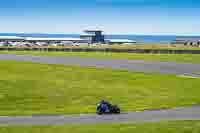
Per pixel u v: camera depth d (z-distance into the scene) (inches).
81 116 1453.0
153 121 1315.2
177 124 1258.6
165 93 2016.5
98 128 1198.3
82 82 2283.5
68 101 1829.5
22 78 2343.8
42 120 1358.3
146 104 1744.6
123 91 2062.0
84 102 1815.9
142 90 2091.5
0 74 2458.2
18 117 1435.8
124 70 2714.1
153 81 2335.1
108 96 1942.7
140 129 1181.1
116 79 2385.6
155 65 2952.8
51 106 1710.1
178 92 2033.7
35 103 1774.1
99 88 2134.6
